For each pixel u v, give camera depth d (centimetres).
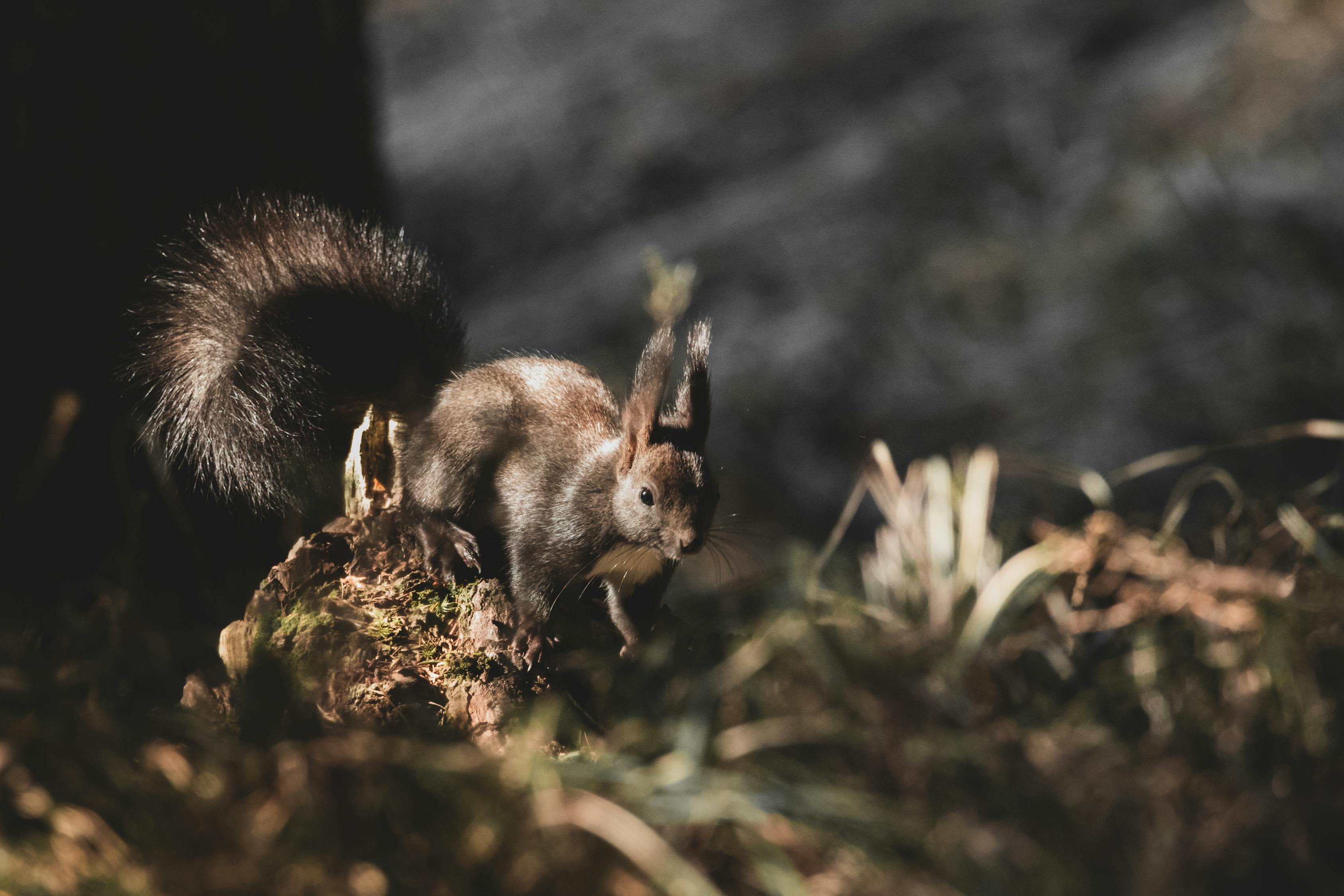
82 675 674
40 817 664
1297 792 665
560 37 1608
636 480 686
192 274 693
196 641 683
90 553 692
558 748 674
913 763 666
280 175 699
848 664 670
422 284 694
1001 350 884
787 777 667
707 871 664
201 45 695
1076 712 670
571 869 663
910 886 662
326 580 680
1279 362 783
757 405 873
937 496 677
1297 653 670
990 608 671
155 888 661
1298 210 898
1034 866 662
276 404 691
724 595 684
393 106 1547
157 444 691
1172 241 915
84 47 691
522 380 690
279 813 664
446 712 675
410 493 685
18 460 691
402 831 664
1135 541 675
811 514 782
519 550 686
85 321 692
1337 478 680
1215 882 663
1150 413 766
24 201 690
